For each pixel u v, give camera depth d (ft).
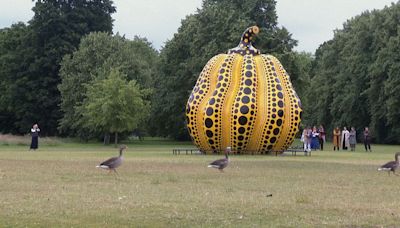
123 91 223.51
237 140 147.84
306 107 272.72
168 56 279.90
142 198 61.62
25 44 298.97
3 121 315.37
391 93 266.16
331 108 320.91
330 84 334.65
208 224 47.75
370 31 296.71
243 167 105.29
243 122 146.51
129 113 226.79
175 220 49.19
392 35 284.00
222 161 94.32
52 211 52.75
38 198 60.80
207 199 61.36
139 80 275.80
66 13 295.89
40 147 207.51
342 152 180.55
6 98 301.63
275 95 148.87
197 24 262.47
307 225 47.83
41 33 292.61
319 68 391.04
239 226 47.06
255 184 77.15
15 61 298.15
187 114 152.87
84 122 253.03
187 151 164.25
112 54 268.00
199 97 151.84
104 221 48.42
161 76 283.38
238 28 238.07
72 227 46.11
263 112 147.33
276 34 246.68
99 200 59.67
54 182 76.33
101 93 231.09
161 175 87.66
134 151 170.81
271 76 151.33
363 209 56.39
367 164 117.39
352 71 301.02
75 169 96.43
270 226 47.21
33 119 293.02
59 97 289.94
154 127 293.23
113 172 91.30
